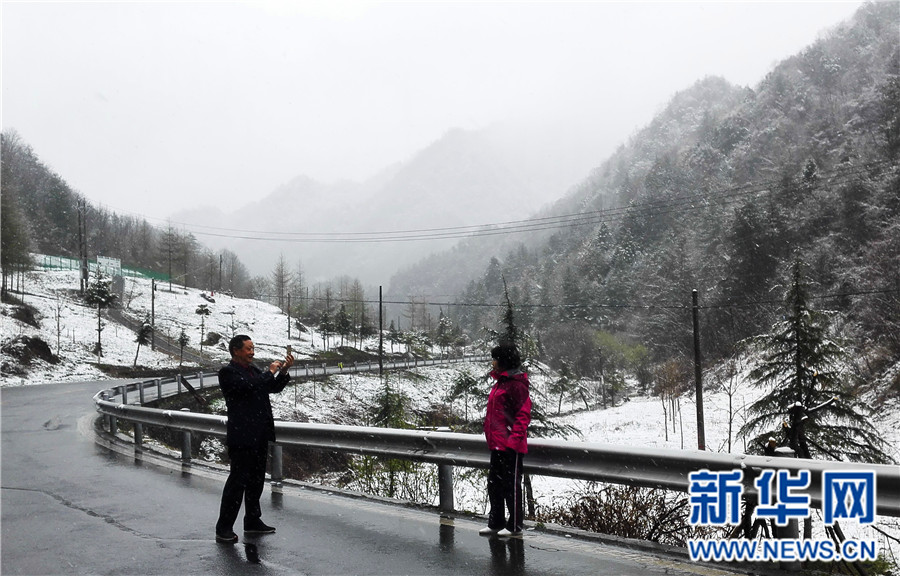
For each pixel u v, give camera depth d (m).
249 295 144.50
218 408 36.50
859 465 4.92
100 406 16.48
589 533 6.65
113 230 165.62
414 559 6.03
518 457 6.67
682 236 99.25
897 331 36.72
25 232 79.94
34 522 7.93
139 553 6.48
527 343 21.73
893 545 8.90
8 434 17.61
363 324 104.06
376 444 8.36
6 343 44.50
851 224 60.97
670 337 72.38
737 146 163.38
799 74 181.62
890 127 70.31
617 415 51.62
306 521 7.52
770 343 16.08
